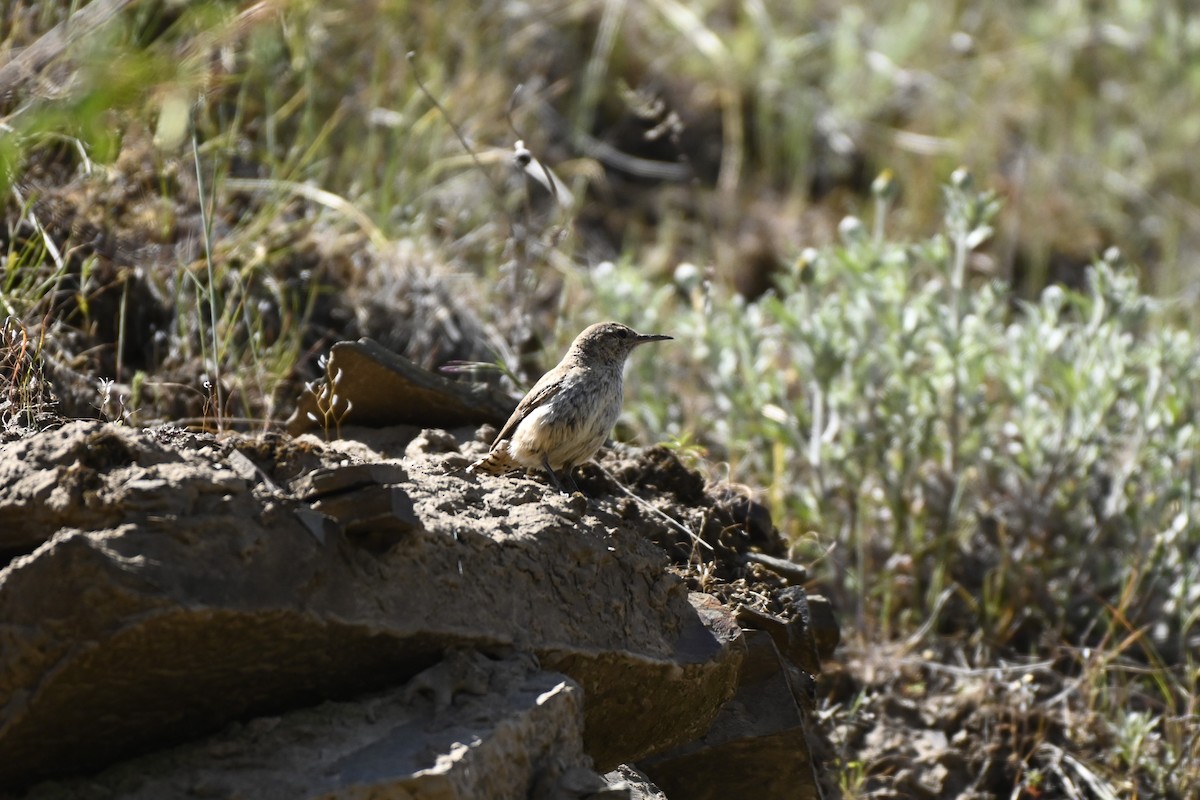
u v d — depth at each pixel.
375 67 13.91
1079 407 11.55
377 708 5.64
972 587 11.65
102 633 4.91
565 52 18.50
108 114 8.93
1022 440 11.84
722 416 12.65
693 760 7.40
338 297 11.48
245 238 10.96
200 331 9.60
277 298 10.95
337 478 5.66
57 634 4.93
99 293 10.06
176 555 5.12
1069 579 11.34
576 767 5.76
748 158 19.45
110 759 5.48
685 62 20.00
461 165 14.70
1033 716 10.34
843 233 12.50
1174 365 11.97
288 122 13.48
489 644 5.95
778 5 22.14
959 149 20.03
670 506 8.49
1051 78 22.64
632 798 6.49
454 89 15.46
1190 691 10.73
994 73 22.41
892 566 11.24
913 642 10.73
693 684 6.86
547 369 11.95
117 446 5.44
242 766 5.27
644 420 12.20
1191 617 11.15
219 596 5.11
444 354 11.43
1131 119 22.70
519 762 5.55
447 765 5.18
